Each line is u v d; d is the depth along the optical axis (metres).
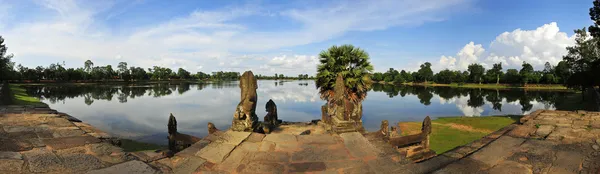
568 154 4.87
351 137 6.06
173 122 6.87
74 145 5.60
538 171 4.18
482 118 21.78
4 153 4.89
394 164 4.67
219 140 5.84
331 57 14.88
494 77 82.81
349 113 6.75
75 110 26.08
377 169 4.48
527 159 4.70
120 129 17.75
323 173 4.34
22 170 4.13
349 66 15.13
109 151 5.23
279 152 5.21
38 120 8.64
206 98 40.53
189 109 27.89
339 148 5.45
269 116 10.78
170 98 40.00
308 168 4.52
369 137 6.32
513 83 76.81
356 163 4.73
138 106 30.09
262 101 35.59
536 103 34.66
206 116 23.38
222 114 24.56
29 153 4.98
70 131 6.98
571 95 41.59
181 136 6.98
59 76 78.88
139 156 4.95
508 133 6.45
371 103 35.62
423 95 49.69
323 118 11.14
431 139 14.72
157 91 55.19
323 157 4.98
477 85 83.38
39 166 4.31
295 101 35.69
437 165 4.60
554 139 5.87
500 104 34.53
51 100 34.19
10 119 8.77
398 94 52.19
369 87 15.16
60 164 4.44
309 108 28.69
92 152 5.14
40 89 51.66
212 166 4.61
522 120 8.16
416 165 4.62
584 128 6.82
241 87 7.05
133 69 105.56
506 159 4.71
